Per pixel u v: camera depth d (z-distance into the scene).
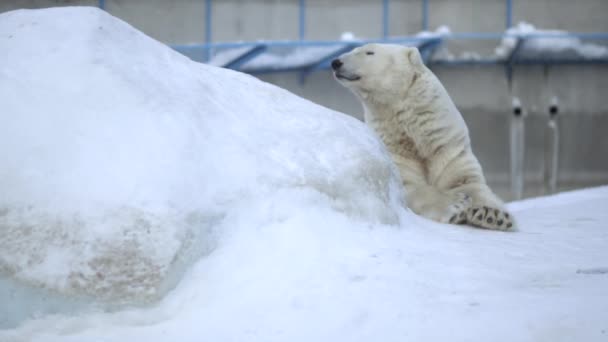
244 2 30.41
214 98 7.88
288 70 31.06
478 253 7.80
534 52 31.81
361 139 8.74
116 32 7.71
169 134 6.83
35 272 6.00
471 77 32.59
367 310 5.89
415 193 10.43
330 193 7.68
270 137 7.85
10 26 7.66
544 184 32.81
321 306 5.95
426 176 11.80
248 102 8.33
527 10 32.06
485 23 32.09
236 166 7.19
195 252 6.43
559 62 32.53
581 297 6.12
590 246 8.70
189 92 7.62
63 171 6.45
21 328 5.88
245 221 6.89
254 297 6.08
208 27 29.80
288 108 8.65
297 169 7.63
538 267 7.35
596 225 10.62
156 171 6.52
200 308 5.99
